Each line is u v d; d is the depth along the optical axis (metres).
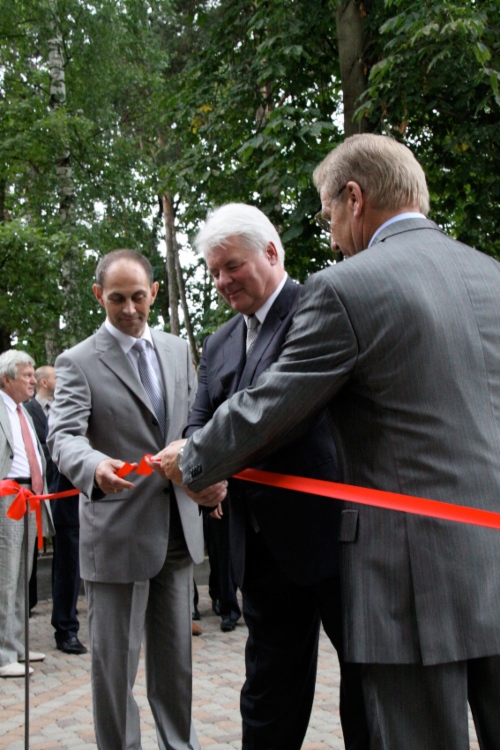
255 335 2.76
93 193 18.03
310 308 1.99
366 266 1.96
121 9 18.20
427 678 1.82
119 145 18.42
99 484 2.89
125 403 3.24
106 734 3.14
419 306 1.89
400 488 1.87
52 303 15.73
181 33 20.56
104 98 18.45
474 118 8.71
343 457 2.03
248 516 2.73
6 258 14.52
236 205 2.66
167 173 11.28
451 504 1.81
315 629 2.79
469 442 1.84
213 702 4.54
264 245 2.62
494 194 8.66
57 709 4.54
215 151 10.62
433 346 1.87
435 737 1.82
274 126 8.34
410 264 1.96
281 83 9.80
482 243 9.16
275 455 2.54
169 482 3.25
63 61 18.00
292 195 9.88
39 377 7.37
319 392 1.94
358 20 9.03
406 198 2.13
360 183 2.13
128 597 3.18
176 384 3.39
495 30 8.00
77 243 15.74
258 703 2.79
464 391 1.87
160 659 3.30
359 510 1.96
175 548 3.31
